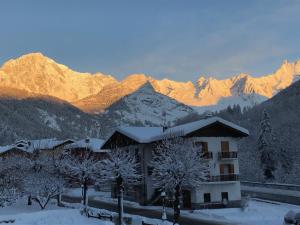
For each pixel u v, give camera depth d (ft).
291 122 447.01
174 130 195.72
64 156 240.32
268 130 298.76
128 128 223.51
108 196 257.14
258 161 343.26
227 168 195.42
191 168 150.00
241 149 384.47
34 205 194.80
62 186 186.80
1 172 204.44
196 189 185.47
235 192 192.03
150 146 210.79
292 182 293.23
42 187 179.01
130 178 177.17
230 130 196.95
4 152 318.86
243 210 175.94
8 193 191.83
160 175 157.58
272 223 145.69
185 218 162.81
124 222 147.13
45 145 300.20
